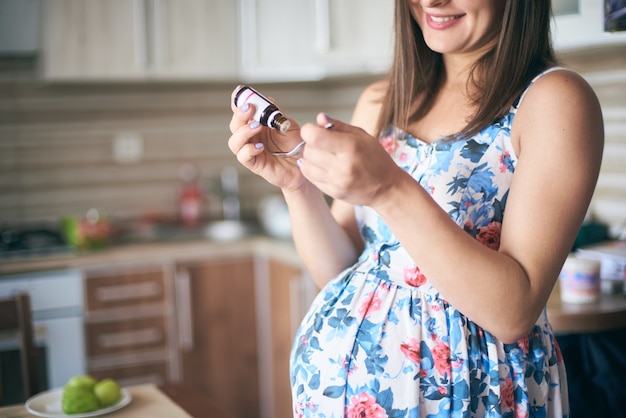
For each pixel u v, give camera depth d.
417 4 1.11
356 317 1.07
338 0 2.81
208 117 3.59
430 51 1.16
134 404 1.42
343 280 1.14
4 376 2.62
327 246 1.19
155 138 3.51
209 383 3.07
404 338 1.04
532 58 1.05
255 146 1.04
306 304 2.71
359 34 2.77
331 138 0.83
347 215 1.27
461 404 1.01
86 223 2.97
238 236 3.15
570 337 1.69
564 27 1.80
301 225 1.18
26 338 1.75
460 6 1.03
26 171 3.34
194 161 3.58
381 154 0.85
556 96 0.97
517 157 1.03
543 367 1.06
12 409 1.41
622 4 1.60
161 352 2.98
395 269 1.08
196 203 3.46
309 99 3.71
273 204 3.27
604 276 1.86
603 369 1.63
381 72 3.11
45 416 1.34
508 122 1.03
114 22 3.10
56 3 3.03
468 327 1.03
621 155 2.12
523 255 0.92
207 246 3.02
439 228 0.87
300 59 3.12
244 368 3.12
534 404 1.06
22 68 3.29
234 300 3.09
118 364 2.90
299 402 1.12
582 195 0.94
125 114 3.46
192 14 3.18
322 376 1.08
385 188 0.86
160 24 3.14
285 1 3.12
